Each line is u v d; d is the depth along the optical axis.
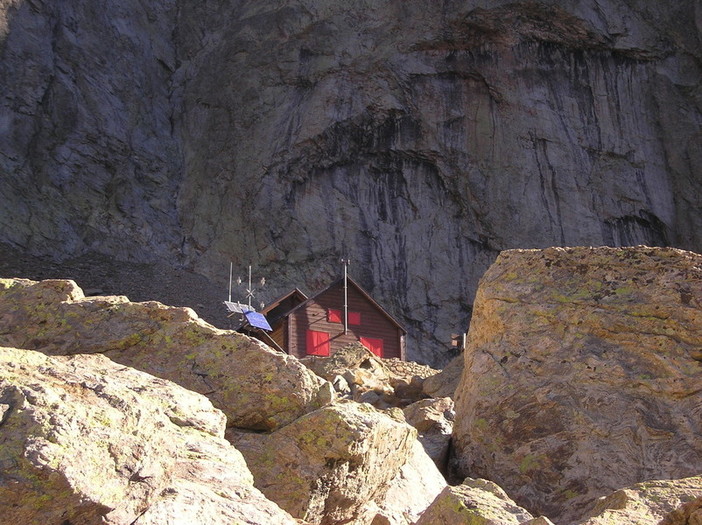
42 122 53.91
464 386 9.20
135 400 4.43
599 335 8.52
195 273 52.66
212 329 7.01
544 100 57.84
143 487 3.99
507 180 56.12
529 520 4.78
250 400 6.57
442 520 5.06
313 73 58.81
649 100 58.75
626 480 7.46
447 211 56.50
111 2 61.16
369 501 6.37
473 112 57.69
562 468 7.79
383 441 6.25
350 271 53.94
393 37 59.22
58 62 56.28
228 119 59.00
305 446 5.98
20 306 7.37
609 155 57.34
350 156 57.25
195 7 65.00
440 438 9.04
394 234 55.62
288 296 32.84
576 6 58.53
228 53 61.38
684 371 7.90
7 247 48.09
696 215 56.31
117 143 56.03
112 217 53.09
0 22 54.81
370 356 18.45
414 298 53.84
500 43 58.47
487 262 55.16
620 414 7.87
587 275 8.99
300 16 61.03
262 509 4.46
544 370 8.51
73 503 3.68
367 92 57.88
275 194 55.56
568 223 55.59
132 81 59.41
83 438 3.84
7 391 3.89
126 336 7.05
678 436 7.56
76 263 49.56
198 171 57.69
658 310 8.34
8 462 3.59
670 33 59.97
